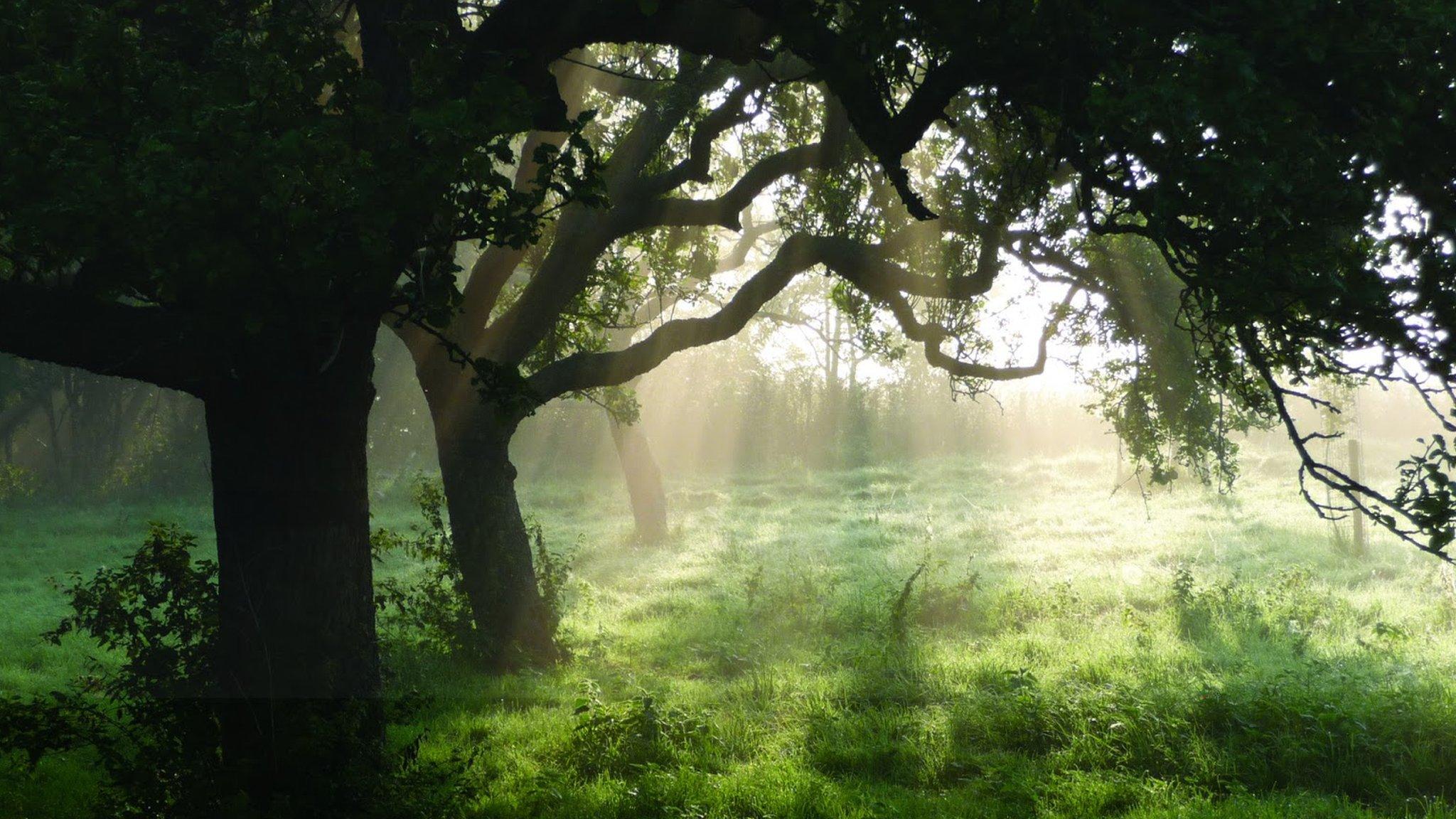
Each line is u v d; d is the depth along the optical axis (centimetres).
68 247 515
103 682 721
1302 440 525
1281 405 536
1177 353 1267
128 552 2369
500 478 1270
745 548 2194
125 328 605
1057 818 703
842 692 1045
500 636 1248
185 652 693
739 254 2322
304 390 644
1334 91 446
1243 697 898
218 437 649
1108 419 1408
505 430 1262
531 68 644
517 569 1265
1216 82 427
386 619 1402
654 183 1227
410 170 503
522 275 2020
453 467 1254
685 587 1806
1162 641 1232
